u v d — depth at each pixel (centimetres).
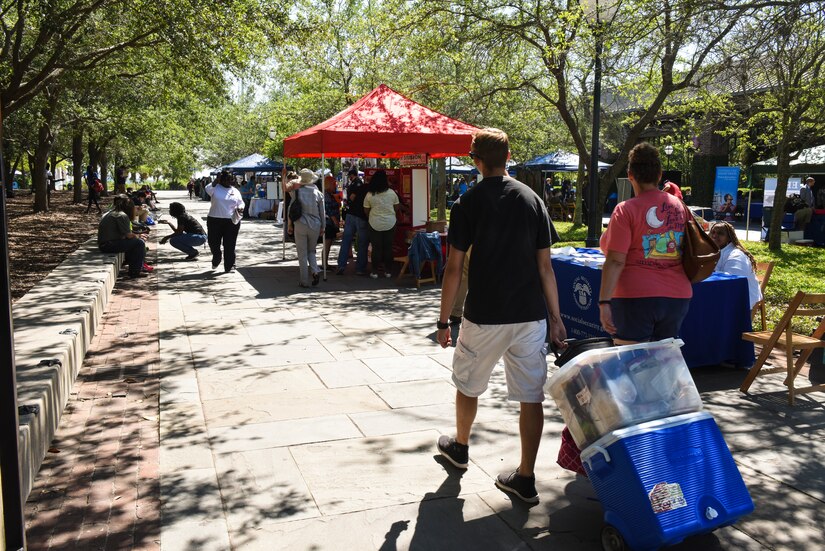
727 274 631
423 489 381
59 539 328
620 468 302
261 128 4478
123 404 518
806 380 587
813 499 371
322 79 2497
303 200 1033
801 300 516
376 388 556
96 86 1878
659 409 319
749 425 480
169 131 3181
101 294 809
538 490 380
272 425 474
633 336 420
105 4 1265
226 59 1298
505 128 2464
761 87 1421
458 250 355
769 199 1892
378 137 1087
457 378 373
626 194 2661
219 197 1170
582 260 689
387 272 1158
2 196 204
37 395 414
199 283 1091
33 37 1662
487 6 1390
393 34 1498
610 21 1061
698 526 298
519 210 345
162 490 378
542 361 354
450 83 1723
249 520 347
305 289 1038
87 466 409
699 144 3225
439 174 2361
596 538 331
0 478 206
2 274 205
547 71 1622
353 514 353
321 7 2406
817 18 835
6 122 2153
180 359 640
